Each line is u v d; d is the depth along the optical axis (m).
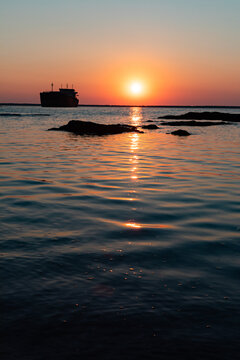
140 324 3.67
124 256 5.52
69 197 9.66
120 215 7.93
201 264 5.27
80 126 39.97
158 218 7.75
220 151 22.88
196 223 7.43
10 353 3.21
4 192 10.19
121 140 31.00
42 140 28.92
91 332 3.53
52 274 4.81
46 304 4.03
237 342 3.40
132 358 3.17
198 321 3.73
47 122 60.44
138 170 14.77
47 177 12.77
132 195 10.03
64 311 3.89
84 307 3.98
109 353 3.23
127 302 4.10
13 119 70.44
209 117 81.44
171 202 9.27
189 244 6.14
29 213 7.95
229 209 8.61
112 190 10.70
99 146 25.33
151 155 20.39
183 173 14.14
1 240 6.10
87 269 5.00
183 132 38.44
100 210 8.34
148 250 5.81
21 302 4.06
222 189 11.03
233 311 3.93
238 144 27.98
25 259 5.29
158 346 3.33
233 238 6.49
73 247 5.86
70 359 3.15
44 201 9.16
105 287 4.47
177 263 5.29
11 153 19.88
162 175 13.60
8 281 4.57
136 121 75.62
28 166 15.33
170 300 4.16
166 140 31.64
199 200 9.52
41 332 3.52
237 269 5.10
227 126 56.06
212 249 5.91
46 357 3.16
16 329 3.56
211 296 4.27
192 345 3.35
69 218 7.61
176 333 3.53
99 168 15.13
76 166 15.58
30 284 4.50
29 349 3.27
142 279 4.72
